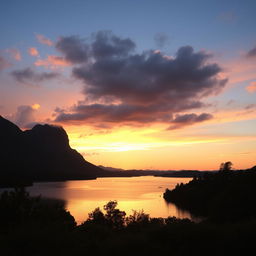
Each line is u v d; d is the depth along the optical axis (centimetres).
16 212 1650
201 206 8000
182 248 840
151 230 992
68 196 11562
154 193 14125
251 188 4231
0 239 934
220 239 880
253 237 849
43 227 1048
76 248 863
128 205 8725
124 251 827
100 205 8188
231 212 3097
